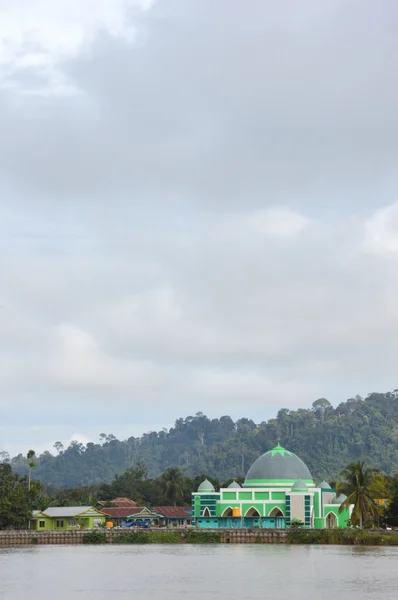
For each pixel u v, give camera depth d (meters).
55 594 95.94
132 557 150.00
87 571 122.00
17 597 93.44
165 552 164.50
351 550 165.00
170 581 107.81
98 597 92.88
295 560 137.38
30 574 118.44
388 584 102.25
